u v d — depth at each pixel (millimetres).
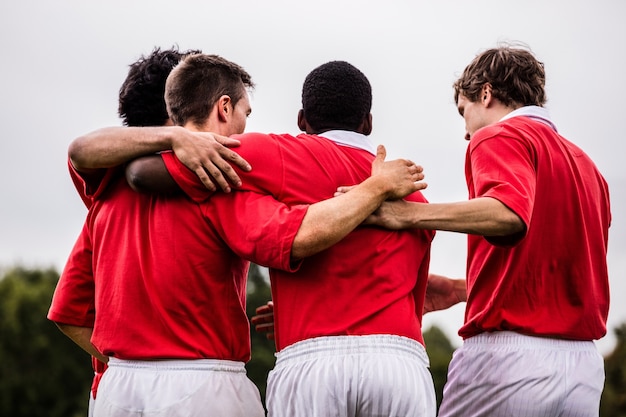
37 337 47594
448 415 5273
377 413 4469
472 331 5152
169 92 5016
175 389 4594
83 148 4695
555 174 4973
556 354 4973
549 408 4949
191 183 4586
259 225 4469
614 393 40438
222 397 4652
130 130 4684
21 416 46375
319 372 4469
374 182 4539
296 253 4434
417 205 4668
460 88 5547
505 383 4984
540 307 4961
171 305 4637
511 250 4930
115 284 4754
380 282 4594
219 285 4715
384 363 4469
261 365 39344
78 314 5277
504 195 4605
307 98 4902
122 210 4840
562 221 4969
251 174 4621
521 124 5047
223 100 4965
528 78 5367
